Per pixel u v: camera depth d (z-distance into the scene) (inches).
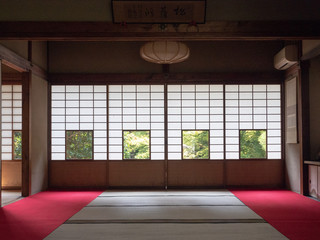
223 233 128.4
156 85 259.8
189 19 145.3
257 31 147.3
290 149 242.2
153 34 147.3
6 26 146.9
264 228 135.3
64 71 259.3
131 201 198.8
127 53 259.9
